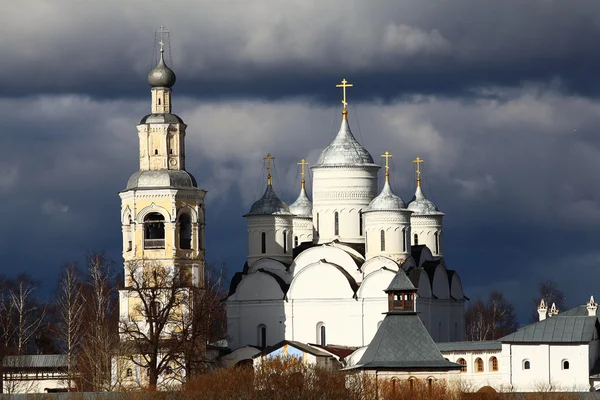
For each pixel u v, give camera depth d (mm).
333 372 180500
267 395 173500
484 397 181375
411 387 173625
